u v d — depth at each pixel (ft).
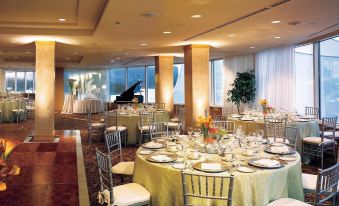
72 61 50.83
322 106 30.17
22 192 14.21
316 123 22.26
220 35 25.93
